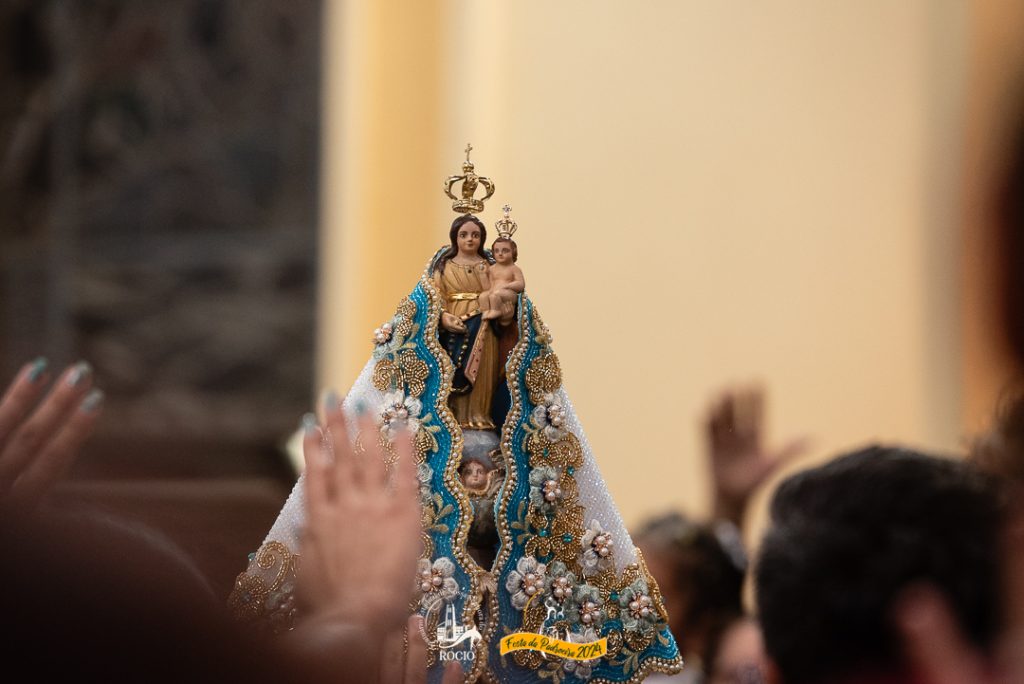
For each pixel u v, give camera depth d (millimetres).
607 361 10516
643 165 10742
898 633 2848
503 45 10594
